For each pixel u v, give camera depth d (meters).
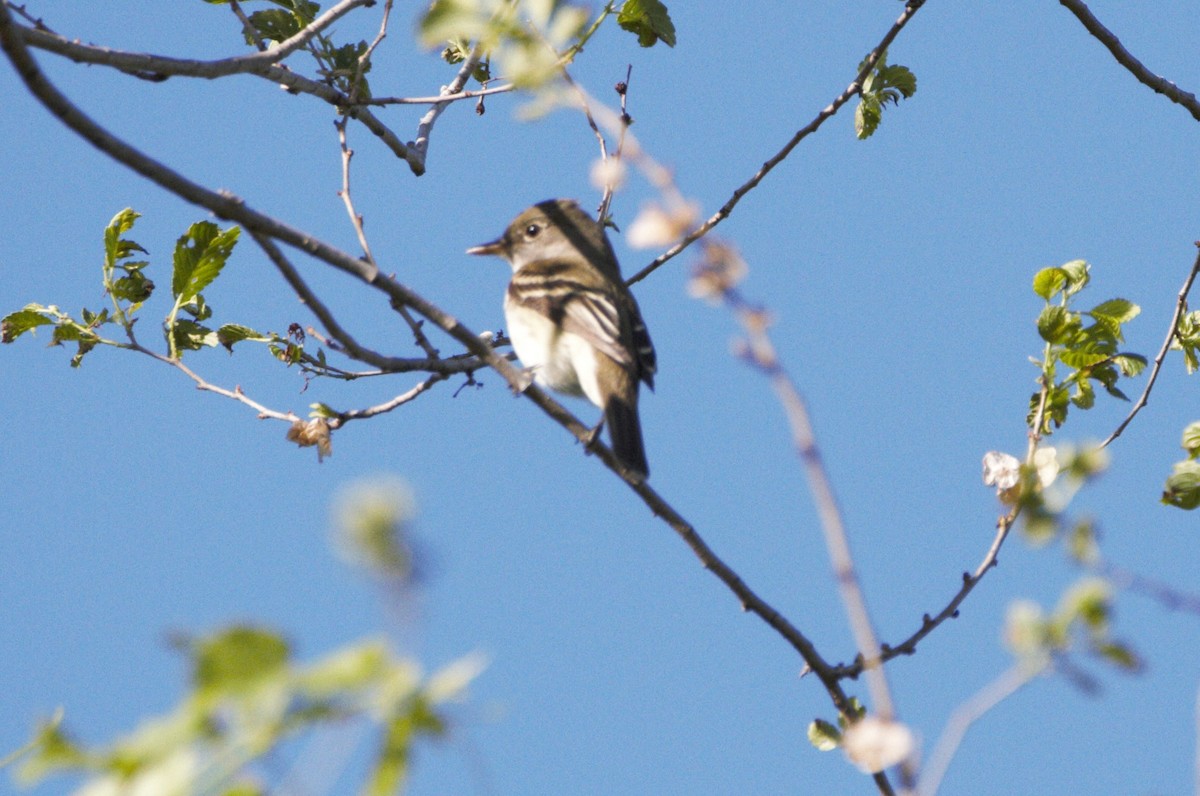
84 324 12.98
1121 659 6.36
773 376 5.61
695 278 5.62
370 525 4.02
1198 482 10.80
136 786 3.96
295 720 3.96
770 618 9.20
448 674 4.11
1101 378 11.30
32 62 7.51
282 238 9.01
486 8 7.43
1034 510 7.71
